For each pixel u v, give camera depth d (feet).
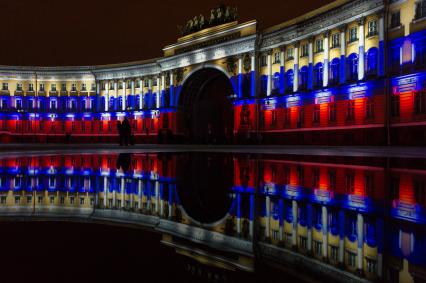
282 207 12.90
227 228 9.86
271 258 7.09
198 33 167.32
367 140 93.45
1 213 11.16
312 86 115.75
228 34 151.64
